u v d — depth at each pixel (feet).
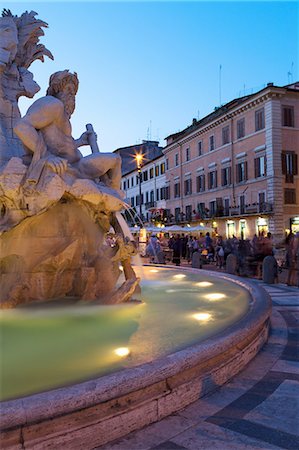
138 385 9.32
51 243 19.04
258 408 10.58
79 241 19.67
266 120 125.59
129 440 8.92
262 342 16.44
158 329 14.93
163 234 138.82
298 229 125.29
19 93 22.47
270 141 123.85
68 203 19.45
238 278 29.09
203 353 11.24
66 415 8.25
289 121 125.18
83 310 17.61
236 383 12.37
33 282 18.79
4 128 21.35
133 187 235.81
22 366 10.98
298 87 137.69
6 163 19.60
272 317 22.36
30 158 18.70
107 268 19.92
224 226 148.66
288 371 13.44
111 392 8.81
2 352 12.14
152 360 11.37
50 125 19.29
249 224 134.51
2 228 17.69
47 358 11.62
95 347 12.66
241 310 18.54
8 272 18.92
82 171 20.40
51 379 10.09
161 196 202.90
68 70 20.40
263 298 20.11
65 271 19.57
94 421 8.62
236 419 9.95
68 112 20.44
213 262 77.66
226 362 12.51
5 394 9.20
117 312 17.49
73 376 10.28
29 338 13.64
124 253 20.13
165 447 8.66
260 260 47.21
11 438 7.63
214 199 155.12
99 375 10.34
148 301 20.71
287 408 10.57
